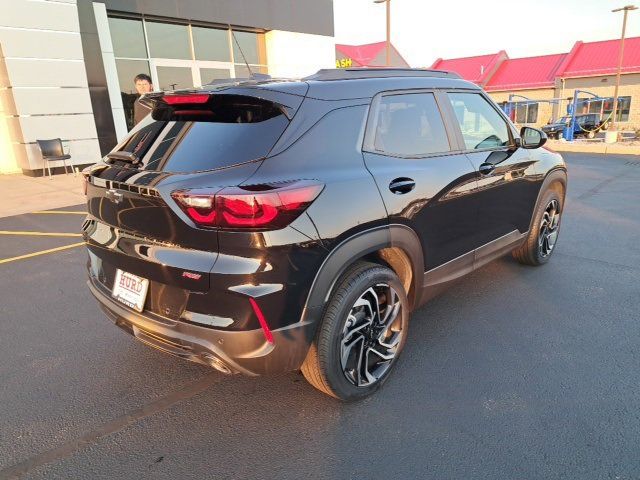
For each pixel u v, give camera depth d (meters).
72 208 7.75
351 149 2.40
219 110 2.36
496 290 4.00
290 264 2.04
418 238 2.71
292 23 15.86
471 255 3.28
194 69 13.84
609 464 2.08
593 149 17.20
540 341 3.16
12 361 3.06
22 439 2.34
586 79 30.75
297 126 2.21
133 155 2.43
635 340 3.15
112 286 2.52
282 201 1.98
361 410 2.50
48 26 10.40
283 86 2.29
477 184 3.16
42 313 3.79
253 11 14.58
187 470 2.12
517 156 3.68
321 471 2.10
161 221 2.08
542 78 32.88
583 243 5.34
